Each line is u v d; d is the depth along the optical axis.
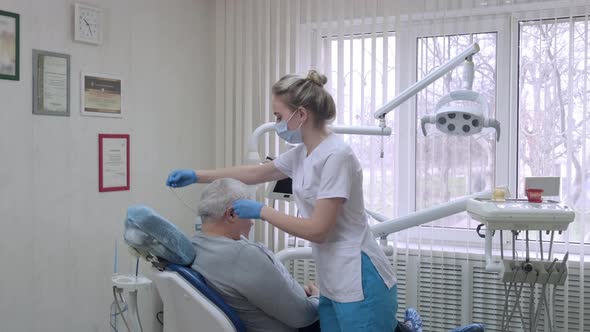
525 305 2.85
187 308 1.74
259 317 1.86
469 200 2.13
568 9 2.73
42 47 2.60
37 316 2.61
